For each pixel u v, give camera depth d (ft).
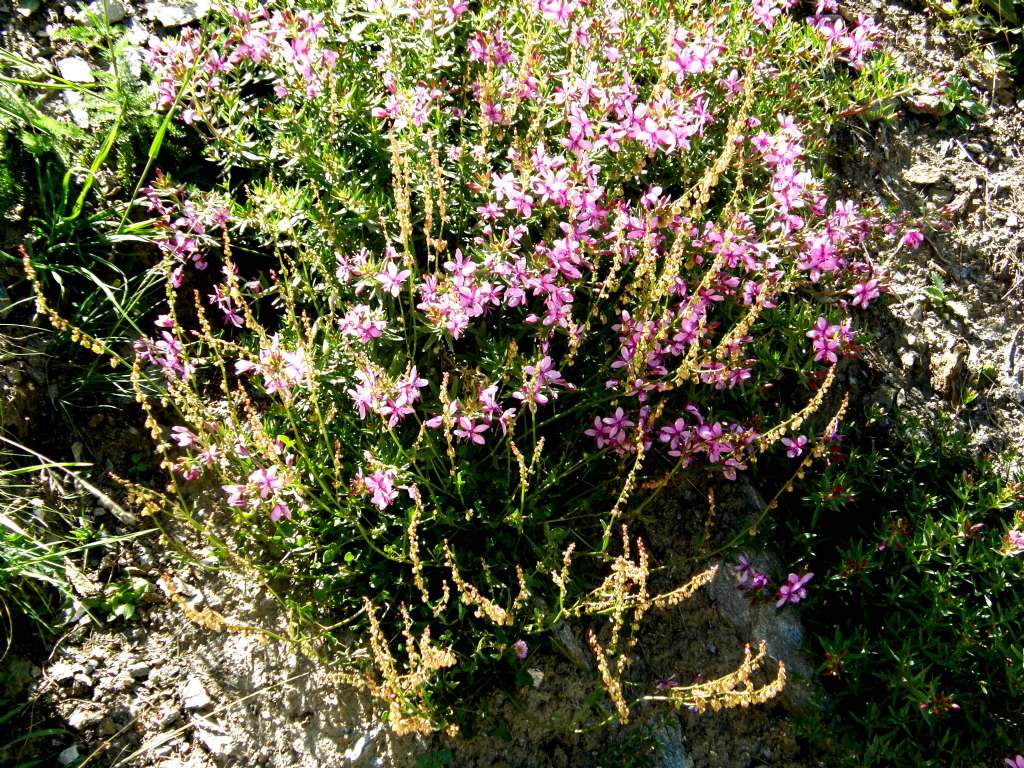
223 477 2.61
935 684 2.57
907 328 3.23
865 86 3.35
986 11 3.85
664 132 2.68
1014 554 2.70
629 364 2.59
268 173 3.04
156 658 2.61
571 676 2.67
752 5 3.15
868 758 2.59
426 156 2.79
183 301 3.05
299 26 2.83
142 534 2.74
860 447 3.02
